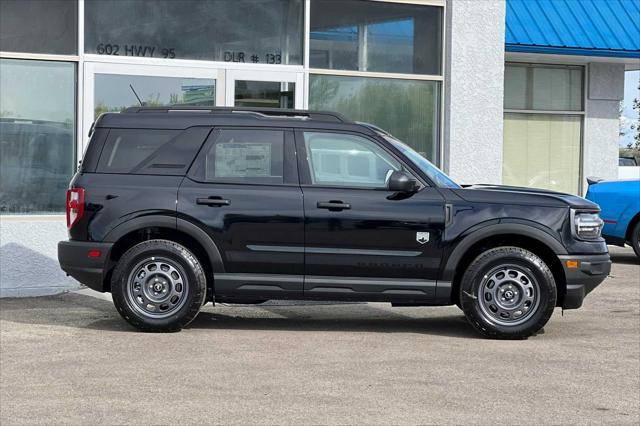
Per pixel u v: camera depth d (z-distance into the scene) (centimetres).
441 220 925
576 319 1048
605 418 644
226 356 819
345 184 940
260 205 928
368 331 959
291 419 626
